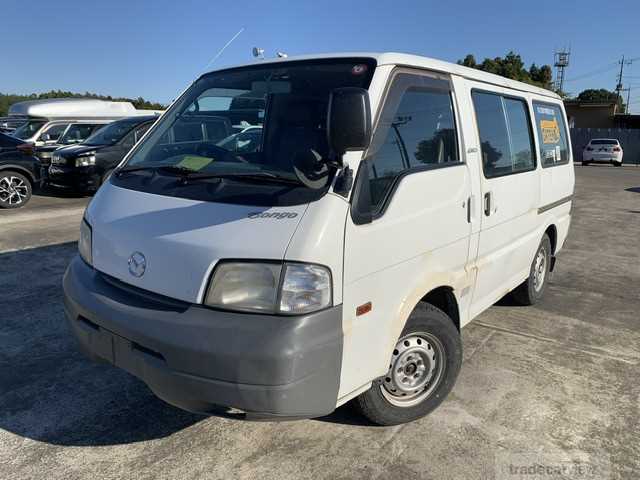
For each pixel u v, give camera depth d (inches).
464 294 140.1
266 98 121.1
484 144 144.6
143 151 134.9
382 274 106.7
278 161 109.1
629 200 551.8
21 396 138.5
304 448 118.8
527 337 183.0
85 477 108.8
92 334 107.0
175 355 92.1
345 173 96.9
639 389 148.7
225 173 108.1
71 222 364.8
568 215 227.0
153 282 100.2
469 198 134.5
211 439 121.6
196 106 134.7
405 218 111.5
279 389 89.1
